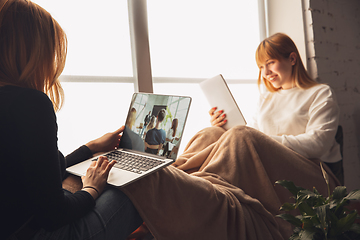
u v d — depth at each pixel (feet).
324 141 4.30
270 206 3.55
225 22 6.43
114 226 2.41
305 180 3.88
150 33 5.32
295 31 6.41
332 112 4.56
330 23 6.48
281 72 5.12
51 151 1.95
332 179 4.22
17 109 1.87
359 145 6.90
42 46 2.19
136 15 4.98
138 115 3.77
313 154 4.26
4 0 2.12
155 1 5.38
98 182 2.51
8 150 1.83
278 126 5.18
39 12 2.23
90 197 2.31
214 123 4.93
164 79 5.45
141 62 5.02
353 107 6.88
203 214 2.92
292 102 5.15
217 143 4.07
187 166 4.02
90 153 3.51
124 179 2.64
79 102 4.41
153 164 2.96
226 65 6.45
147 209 2.65
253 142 3.84
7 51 2.08
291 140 4.31
